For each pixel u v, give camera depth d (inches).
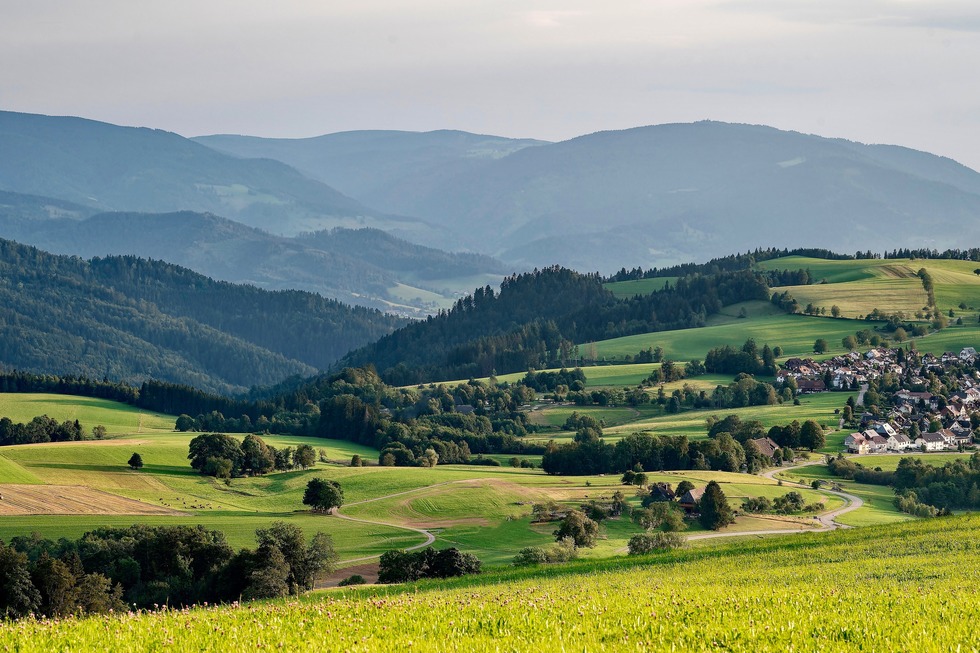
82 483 5944.9
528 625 882.8
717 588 1346.0
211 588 3228.3
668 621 911.0
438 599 1162.0
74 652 772.0
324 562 3513.8
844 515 5442.9
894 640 825.5
